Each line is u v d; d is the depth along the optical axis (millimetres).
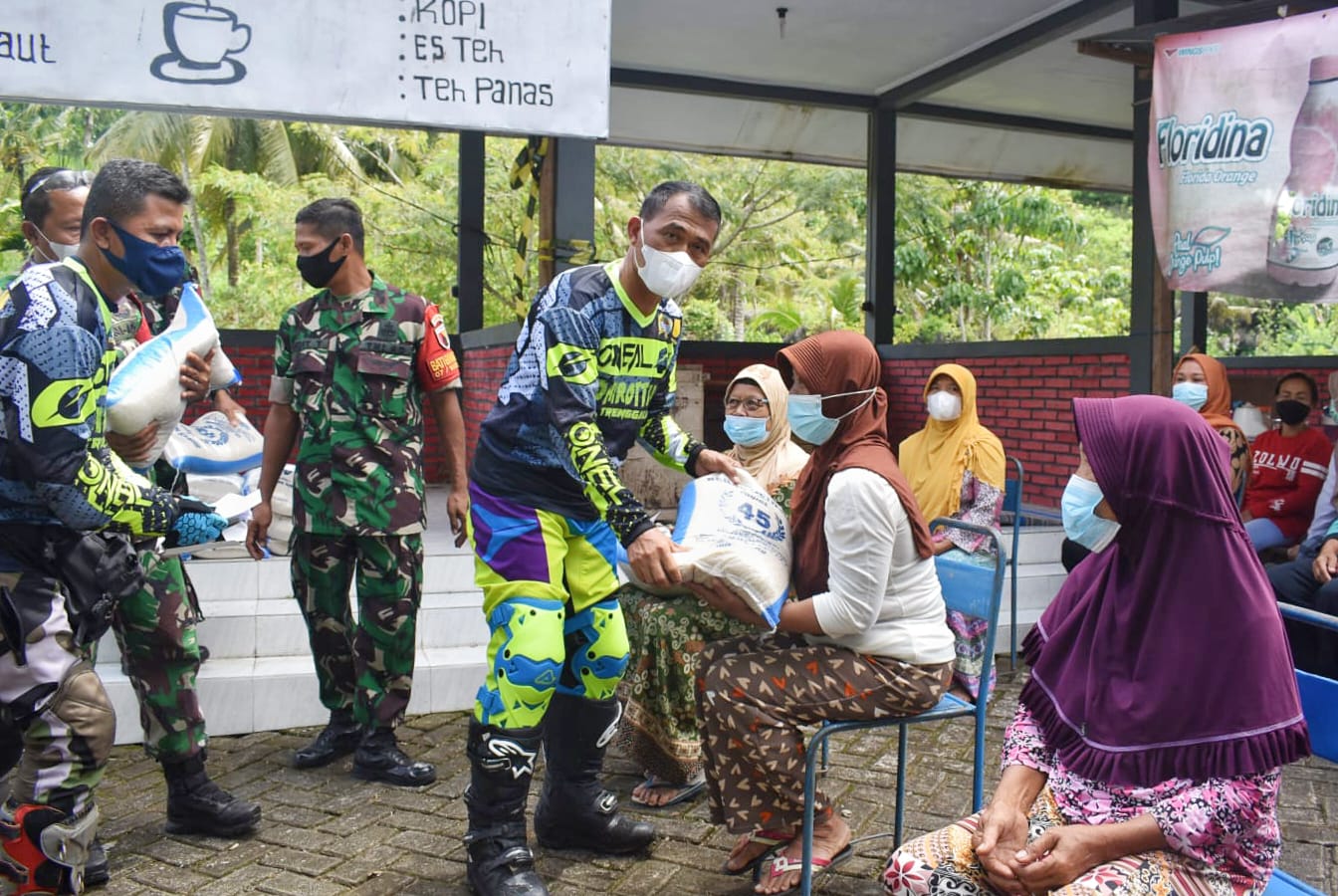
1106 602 2135
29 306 2406
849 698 2852
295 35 3660
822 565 2947
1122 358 7156
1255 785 1939
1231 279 5055
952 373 4914
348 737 4141
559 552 3045
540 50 3877
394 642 3900
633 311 3008
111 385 2670
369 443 3834
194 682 3428
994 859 2047
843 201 19156
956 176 10070
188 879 3191
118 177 2523
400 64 3758
